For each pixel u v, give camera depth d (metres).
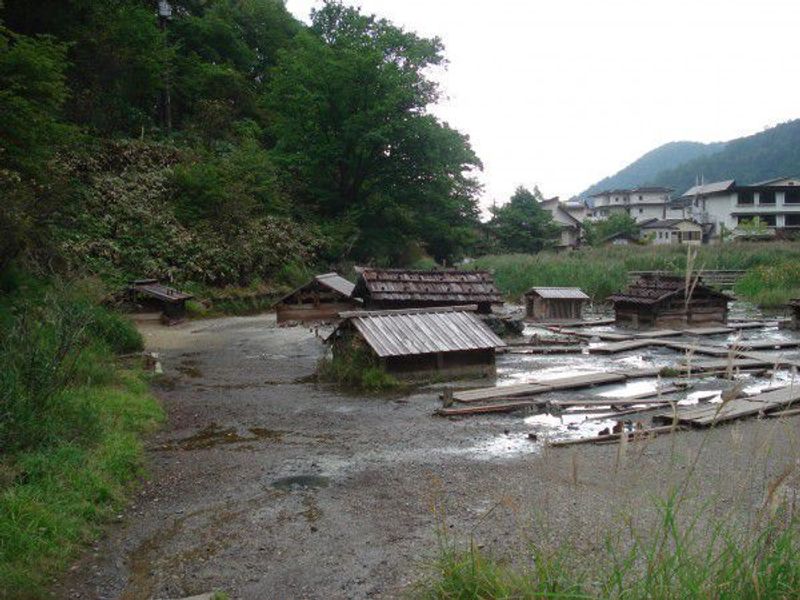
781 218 61.59
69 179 25.55
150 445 8.41
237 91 44.44
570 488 6.24
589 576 3.85
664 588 3.05
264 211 35.59
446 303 17.95
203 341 18.53
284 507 6.16
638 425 3.83
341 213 40.31
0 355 7.73
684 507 5.45
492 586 3.71
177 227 28.72
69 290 13.40
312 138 40.12
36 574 4.69
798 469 5.90
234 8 51.88
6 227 13.55
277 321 23.09
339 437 8.70
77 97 31.00
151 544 5.40
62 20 29.80
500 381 12.52
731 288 30.31
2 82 17.53
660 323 19.75
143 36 34.66
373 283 17.72
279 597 4.49
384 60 39.72
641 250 39.19
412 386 12.05
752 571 3.03
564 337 18.72
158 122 39.25
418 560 4.92
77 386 9.66
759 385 11.68
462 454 7.75
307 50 40.88
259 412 10.23
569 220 70.38
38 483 5.86
